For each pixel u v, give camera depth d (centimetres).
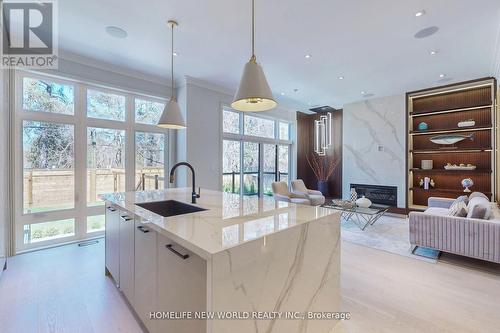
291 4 260
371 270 291
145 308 181
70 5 262
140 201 238
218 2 257
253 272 128
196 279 125
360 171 660
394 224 500
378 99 629
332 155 753
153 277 168
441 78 486
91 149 412
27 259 320
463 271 289
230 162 591
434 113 570
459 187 550
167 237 146
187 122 486
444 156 570
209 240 125
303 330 163
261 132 666
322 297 180
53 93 376
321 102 677
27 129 353
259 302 132
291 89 561
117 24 299
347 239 404
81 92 402
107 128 430
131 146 459
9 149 333
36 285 254
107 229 267
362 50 366
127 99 454
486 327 191
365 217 551
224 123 575
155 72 457
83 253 343
